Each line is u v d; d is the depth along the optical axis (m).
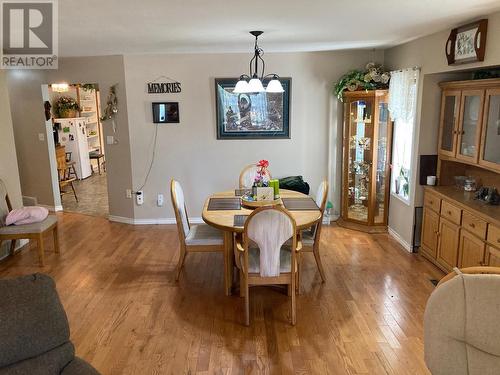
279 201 3.88
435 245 4.20
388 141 5.06
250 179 4.80
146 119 5.49
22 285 1.80
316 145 5.58
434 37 3.96
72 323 3.21
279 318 3.27
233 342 2.96
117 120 5.55
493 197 3.63
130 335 3.05
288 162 5.62
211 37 3.93
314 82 5.40
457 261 3.76
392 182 5.14
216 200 4.11
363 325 3.16
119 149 5.64
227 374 2.61
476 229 3.43
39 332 1.74
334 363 2.71
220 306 3.48
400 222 4.91
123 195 5.78
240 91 3.75
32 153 6.34
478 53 3.19
